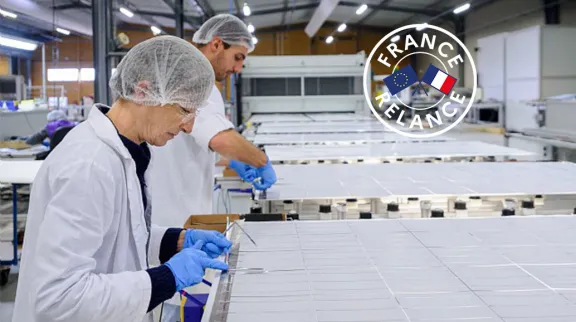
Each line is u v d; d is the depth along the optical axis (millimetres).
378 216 1991
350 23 17062
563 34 6957
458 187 2115
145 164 1280
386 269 1202
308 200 1973
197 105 1202
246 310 993
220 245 1375
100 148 1104
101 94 4094
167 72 1132
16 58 15258
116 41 4141
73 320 979
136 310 1044
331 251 1345
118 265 1188
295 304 1017
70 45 16547
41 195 1093
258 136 4418
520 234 1465
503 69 7938
